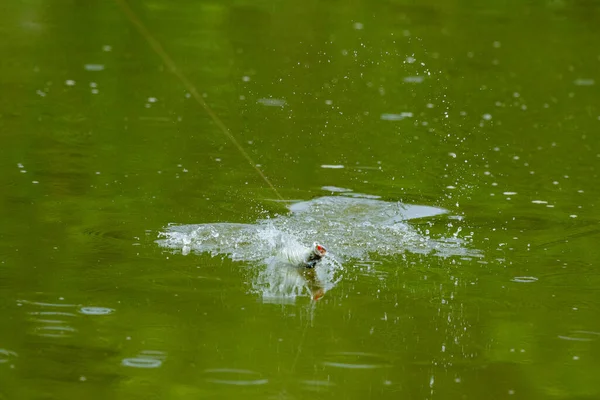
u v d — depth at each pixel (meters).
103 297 18.66
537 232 23.36
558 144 31.38
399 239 22.77
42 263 20.25
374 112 34.84
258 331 17.36
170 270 20.17
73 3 51.25
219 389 15.10
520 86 39.06
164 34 46.16
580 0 55.78
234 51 43.59
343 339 17.16
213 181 26.73
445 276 20.42
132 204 24.47
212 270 20.34
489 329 17.77
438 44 45.69
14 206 23.91
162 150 29.58
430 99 36.84
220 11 51.25
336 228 23.36
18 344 16.48
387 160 29.34
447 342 17.14
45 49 42.50
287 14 51.34
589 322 18.11
